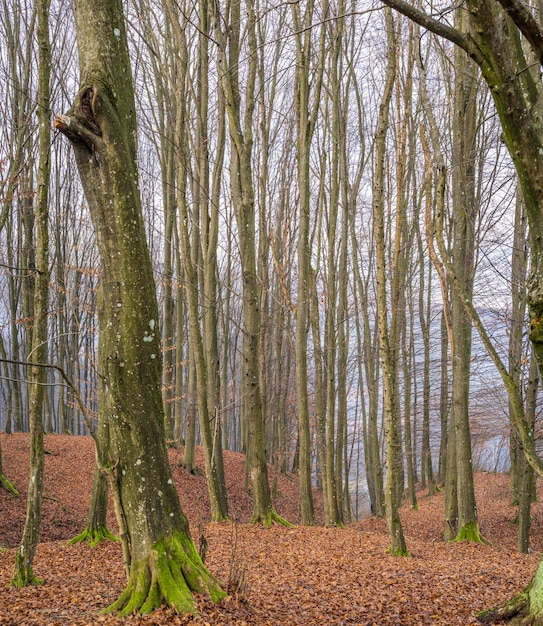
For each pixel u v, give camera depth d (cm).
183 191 1267
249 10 1165
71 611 539
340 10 1345
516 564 871
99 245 515
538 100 360
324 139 1681
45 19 660
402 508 2089
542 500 1847
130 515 505
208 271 1470
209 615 472
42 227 673
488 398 1909
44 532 1237
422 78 669
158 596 487
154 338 518
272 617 522
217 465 1502
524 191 370
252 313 1221
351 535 1134
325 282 1931
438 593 659
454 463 1319
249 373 1223
